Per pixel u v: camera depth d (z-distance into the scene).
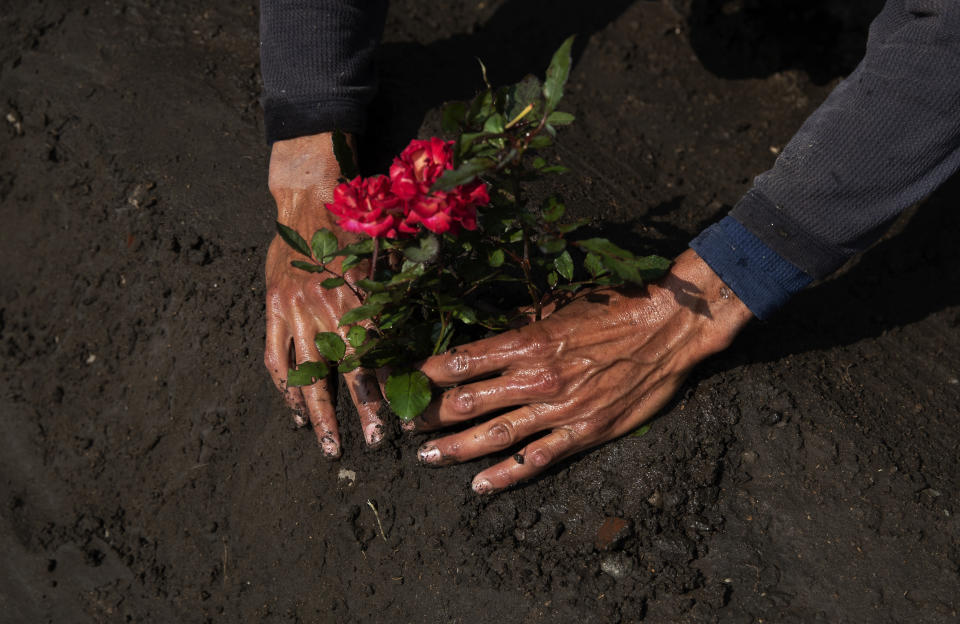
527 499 2.03
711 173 2.73
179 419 2.47
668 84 3.00
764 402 2.12
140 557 2.40
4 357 2.81
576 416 1.90
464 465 2.05
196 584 2.29
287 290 2.12
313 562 2.15
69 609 2.38
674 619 1.89
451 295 1.88
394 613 2.04
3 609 2.41
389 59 2.92
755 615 1.88
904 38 1.67
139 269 2.65
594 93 2.97
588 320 1.89
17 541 2.52
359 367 2.04
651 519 1.98
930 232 2.54
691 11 3.19
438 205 1.44
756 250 1.80
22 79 3.07
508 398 1.88
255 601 2.20
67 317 2.76
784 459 2.07
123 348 2.64
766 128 2.88
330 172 2.23
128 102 2.91
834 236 1.74
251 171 2.66
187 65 2.94
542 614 1.93
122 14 3.12
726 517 2.01
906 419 2.14
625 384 1.90
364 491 2.12
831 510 2.00
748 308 1.86
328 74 2.22
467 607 1.99
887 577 1.91
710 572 1.95
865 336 2.31
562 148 2.73
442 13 3.19
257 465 2.31
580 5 3.23
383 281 1.84
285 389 2.12
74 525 2.50
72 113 2.95
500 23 3.16
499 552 2.02
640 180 2.68
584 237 2.41
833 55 3.06
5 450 2.69
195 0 3.15
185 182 2.68
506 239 1.81
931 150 1.65
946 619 1.84
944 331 2.33
